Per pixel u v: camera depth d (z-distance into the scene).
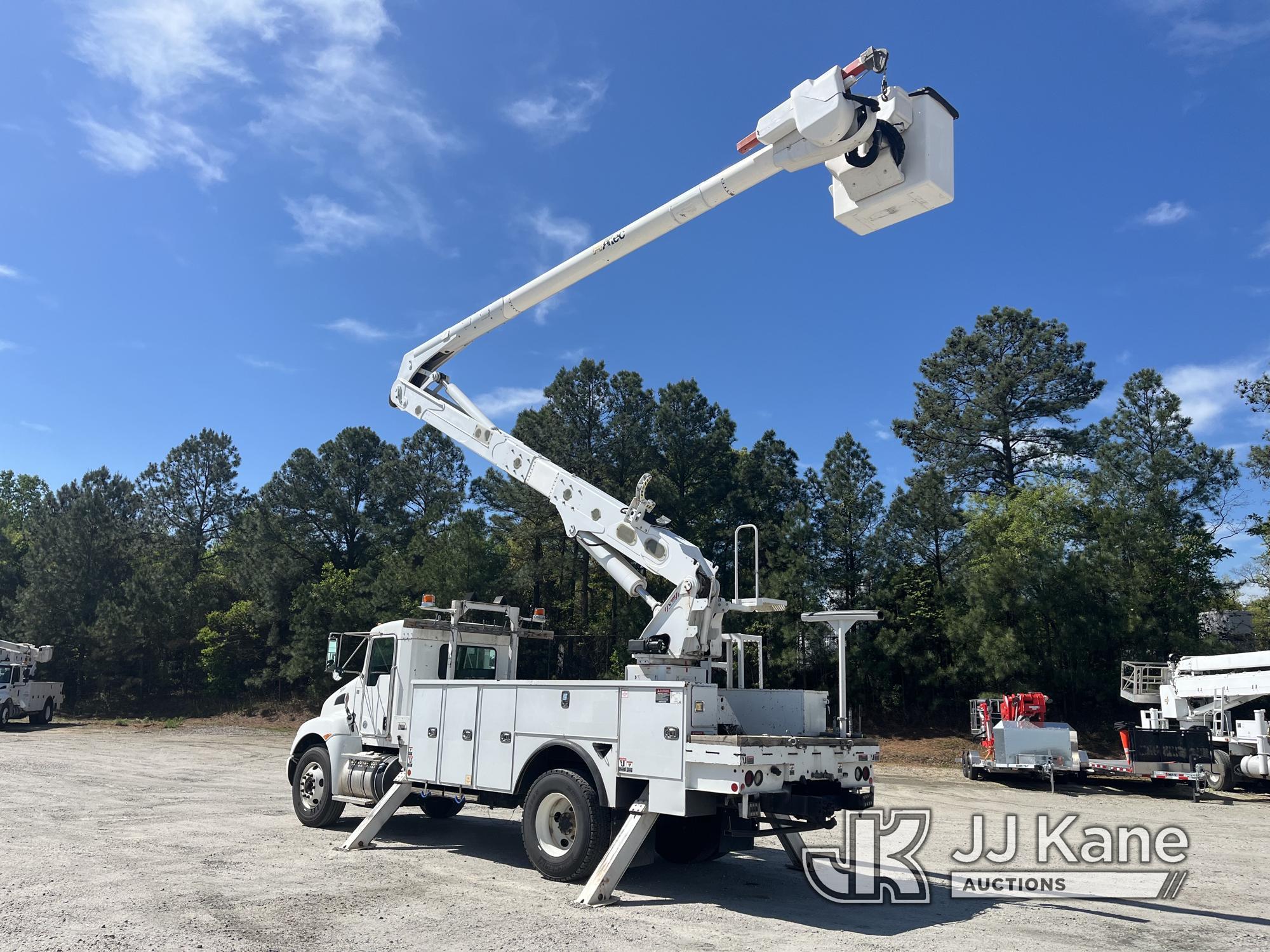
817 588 29.61
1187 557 27.06
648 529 9.08
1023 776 21.09
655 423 31.80
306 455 43.28
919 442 39.31
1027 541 28.06
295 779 11.51
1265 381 30.41
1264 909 7.93
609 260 9.11
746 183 7.55
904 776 21.69
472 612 14.48
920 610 30.41
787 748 7.27
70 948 5.72
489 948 5.94
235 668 42.34
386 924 6.52
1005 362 38.06
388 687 10.70
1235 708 22.34
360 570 38.47
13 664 32.66
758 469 35.72
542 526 32.94
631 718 7.66
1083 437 36.78
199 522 49.72
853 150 6.37
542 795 8.23
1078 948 6.28
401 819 12.12
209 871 8.32
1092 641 26.33
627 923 6.69
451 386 11.44
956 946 6.27
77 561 42.47
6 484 67.50
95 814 12.20
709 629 8.55
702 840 9.12
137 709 41.47
